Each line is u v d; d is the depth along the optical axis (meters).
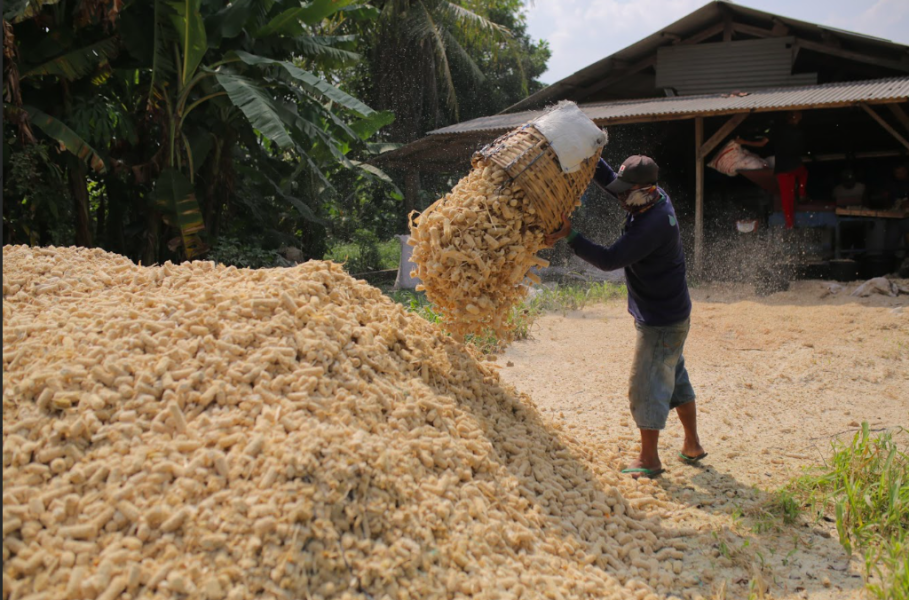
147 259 10.73
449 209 3.45
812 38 13.47
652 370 3.93
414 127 23.45
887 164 13.95
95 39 9.41
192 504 2.31
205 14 10.54
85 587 2.05
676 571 3.06
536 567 2.71
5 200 9.08
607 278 12.75
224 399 2.69
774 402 5.65
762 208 13.28
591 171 3.60
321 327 3.16
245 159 13.16
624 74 15.36
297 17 10.67
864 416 5.26
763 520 3.56
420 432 3.00
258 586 2.11
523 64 30.03
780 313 8.98
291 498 2.29
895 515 3.30
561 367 6.72
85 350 2.82
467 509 2.77
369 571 2.28
